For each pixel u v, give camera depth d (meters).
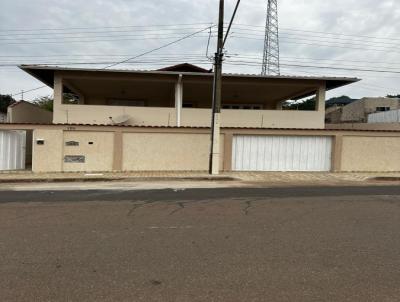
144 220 7.07
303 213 7.85
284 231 6.37
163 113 19.50
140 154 16.59
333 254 5.18
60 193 10.52
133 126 16.45
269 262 4.83
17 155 16.59
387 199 9.72
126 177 14.39
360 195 10.41
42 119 24.72
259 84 19.97
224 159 17.12
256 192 10.91
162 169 16.75
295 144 17.73
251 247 5.46
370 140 18.06
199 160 16.97
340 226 6.75
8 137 16.23
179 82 19.12
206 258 4.96
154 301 3.72
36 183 13.31
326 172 17.61
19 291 3.92
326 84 20.97
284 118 20.27
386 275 4.43
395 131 18.14
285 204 8.88
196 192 10.84
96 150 16.30
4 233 6.09
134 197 9.81
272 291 3.96
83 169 16.23
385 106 46.06
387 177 15.70
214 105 15.36
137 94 24.72
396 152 18.25
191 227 6.57
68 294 3.86
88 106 19.12
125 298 3.78
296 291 3.97
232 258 4.97
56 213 7.66
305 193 10.76
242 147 17.38
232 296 3.84
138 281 4.20
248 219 7.23
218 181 14.17
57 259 4.88
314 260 4.93
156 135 16.67
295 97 25.16
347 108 49.19
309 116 20.38
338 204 8.93
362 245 5.61
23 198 9.59
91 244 5.54
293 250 5.34
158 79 19.28
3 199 9.41
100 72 18.75
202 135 16.97
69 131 16.09
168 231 6.29
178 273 4.44
